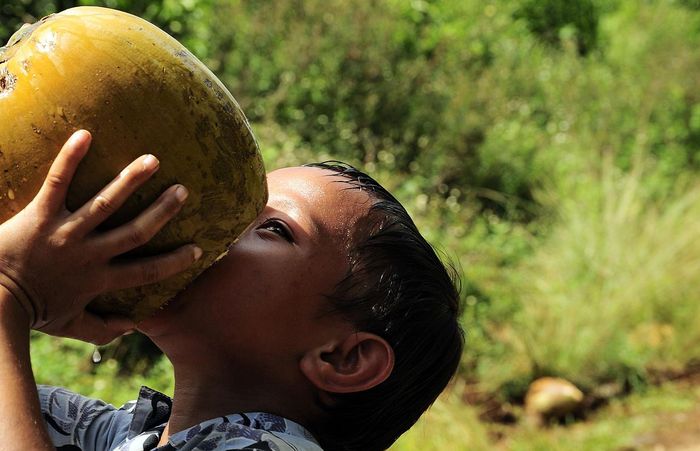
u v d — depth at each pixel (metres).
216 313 1.48
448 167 7.75
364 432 1.64
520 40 10.34
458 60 8.79
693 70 9.77
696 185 8.36
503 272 6.71
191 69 1.38
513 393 5.78
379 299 1.57
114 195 1.27
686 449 5.29
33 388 1.29
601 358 6.02
